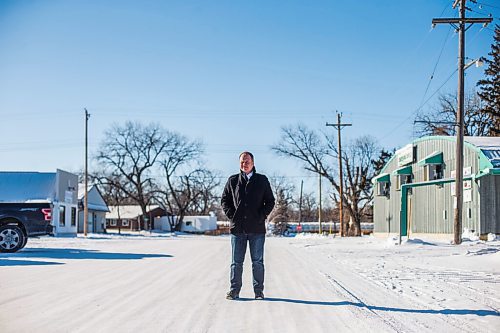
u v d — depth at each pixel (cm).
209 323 616
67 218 4525
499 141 2708
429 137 3098
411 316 675
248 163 802
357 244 2706
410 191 3344
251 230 788
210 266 1309
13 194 4188
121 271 1174
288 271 1204
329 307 725
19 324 607
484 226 2467
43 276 1070
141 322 620
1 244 1781
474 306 750
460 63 2348
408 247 2181
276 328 594
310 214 10131
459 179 2322
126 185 7344
